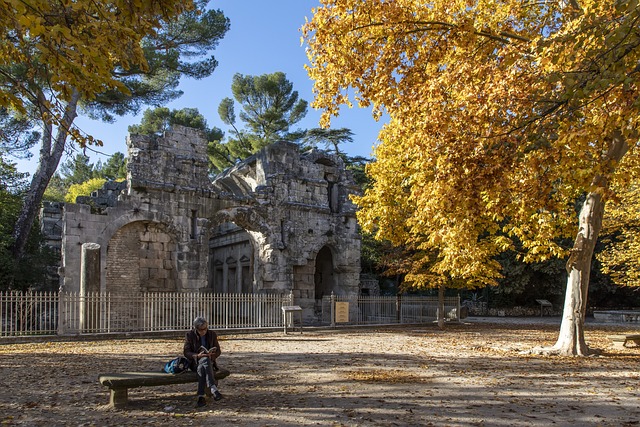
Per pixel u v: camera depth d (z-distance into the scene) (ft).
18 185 116.26
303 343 72.69
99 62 26.61
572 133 37.65
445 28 54.65
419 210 58.70
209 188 98.78
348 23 54.75
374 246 154.40
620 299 167.22
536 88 41.11
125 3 29.89
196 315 87.81
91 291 78.84
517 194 48.37
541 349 60.23
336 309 99.19
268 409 32.48
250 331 88.17
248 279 123.34
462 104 47.26
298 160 114.52
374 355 58.95
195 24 109.91
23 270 93.61
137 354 59.06
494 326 109.60
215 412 31.73
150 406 33.47
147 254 94.68
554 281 152.25
